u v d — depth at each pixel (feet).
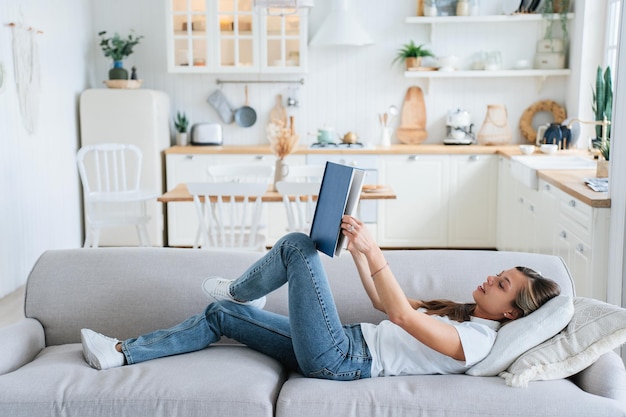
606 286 11.78
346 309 8.88
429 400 6.92
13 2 16.87
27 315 9.04
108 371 7.64
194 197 14.78
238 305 8.33
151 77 22.52
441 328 7.32
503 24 21.74
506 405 6.81
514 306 7.64
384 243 21.17
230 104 22.59
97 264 9.21
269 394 7.16
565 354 7.18
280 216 21.04
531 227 16.55
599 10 19.76
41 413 7.07
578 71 20.30
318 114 22.53
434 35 21.84
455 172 20.77
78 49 21.09
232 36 21.20
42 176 18.44
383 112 22.41
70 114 20.45
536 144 21.15
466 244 21.03
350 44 20.86
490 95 22.11
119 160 20.84
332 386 7.25
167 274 9.11
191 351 8.19
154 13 22.24
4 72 16.38
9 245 16.58
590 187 12.85
